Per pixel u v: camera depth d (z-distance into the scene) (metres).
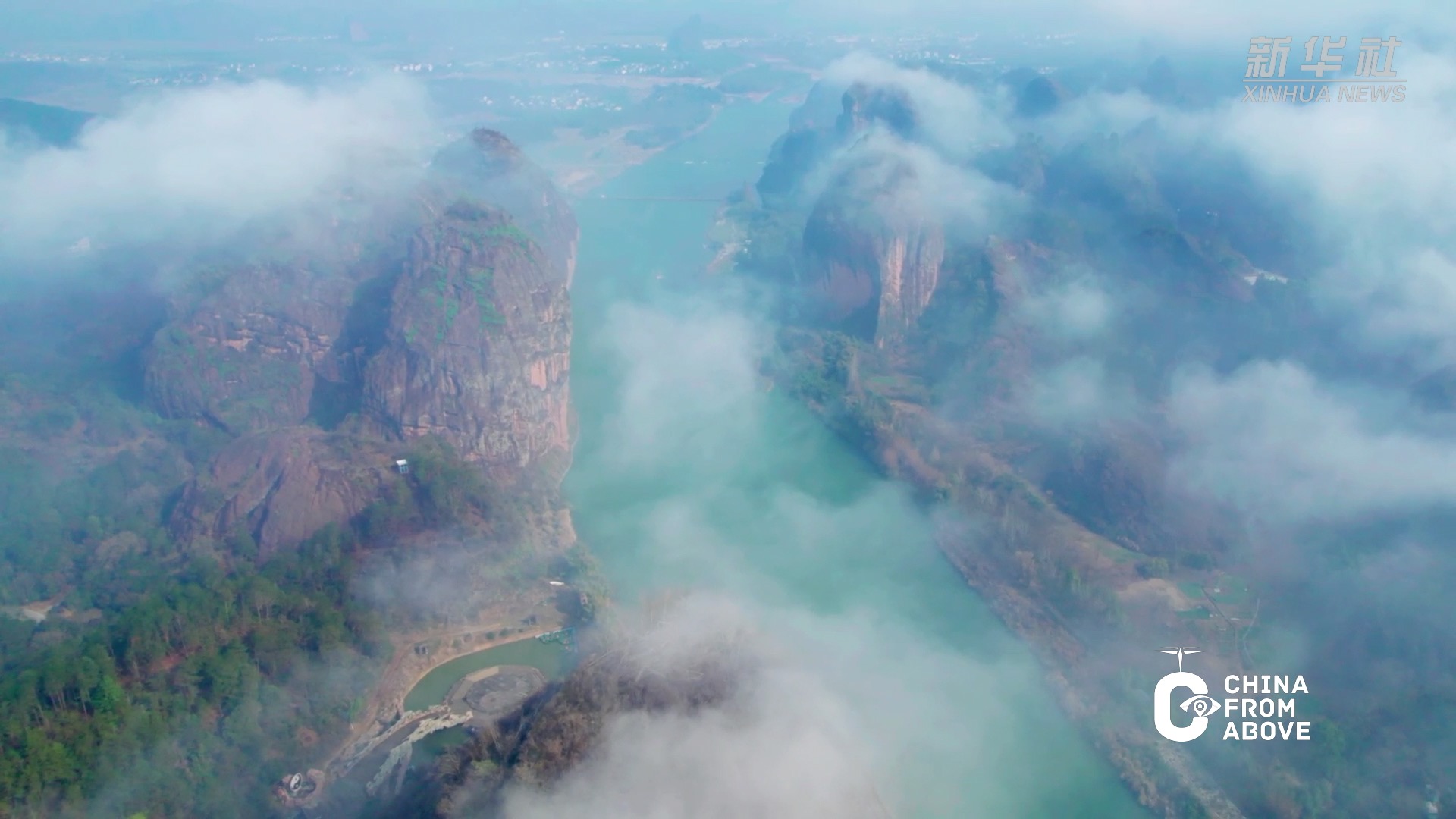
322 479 141.88
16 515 139.38
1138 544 150.75
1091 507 158.50
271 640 117.19
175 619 114.50
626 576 143.38
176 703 106.56
